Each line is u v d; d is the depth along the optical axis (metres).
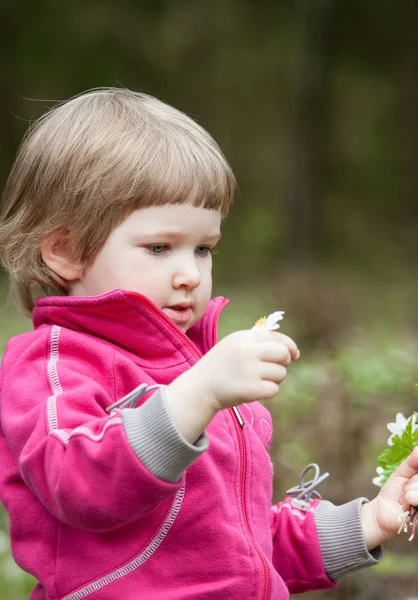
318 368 12.25
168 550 3.36
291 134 36.56
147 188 3.47
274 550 4.08
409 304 22.06
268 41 38.62
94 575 3.28
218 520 3.43
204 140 3.72
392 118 39.47
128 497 2.87
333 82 38.59
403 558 7.49
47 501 3.04
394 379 11.47
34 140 3.82
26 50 36.38
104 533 3.31
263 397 2.92
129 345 3.51
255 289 24.73
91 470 2.89
